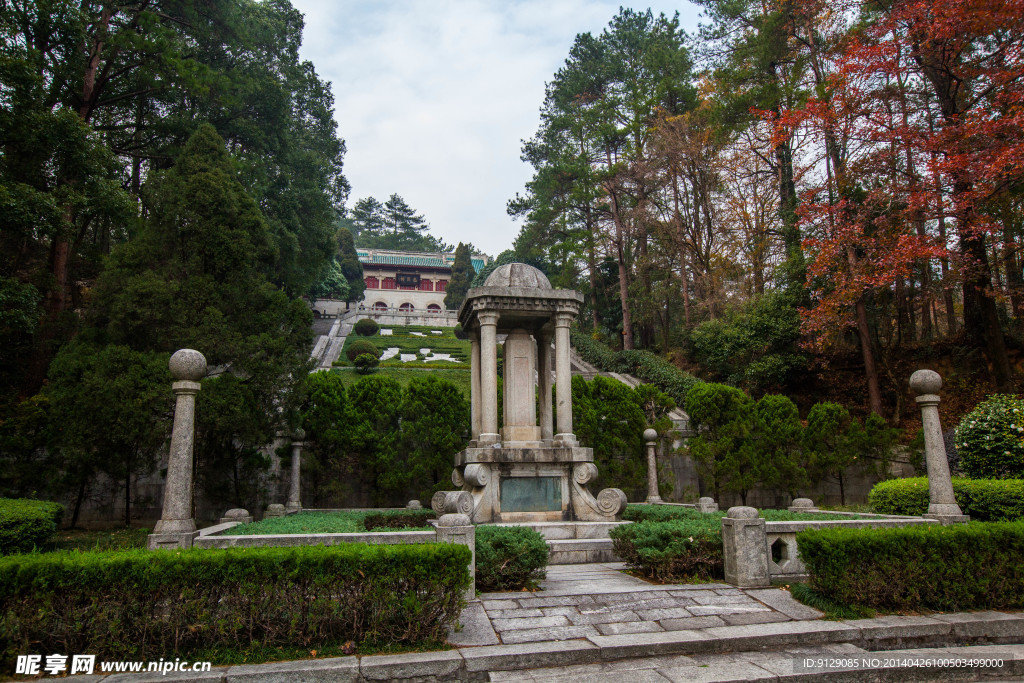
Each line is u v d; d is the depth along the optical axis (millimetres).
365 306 67375
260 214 14477
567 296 11367
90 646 4645
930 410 9609
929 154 16828
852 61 17922
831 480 16094
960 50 16500
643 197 31562
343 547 5328
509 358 11938
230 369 13250
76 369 11789
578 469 10625
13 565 4621
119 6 19203
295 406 13273
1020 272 19422
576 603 6066
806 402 23703
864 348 20219
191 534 6914
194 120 21859
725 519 7191
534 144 40188
